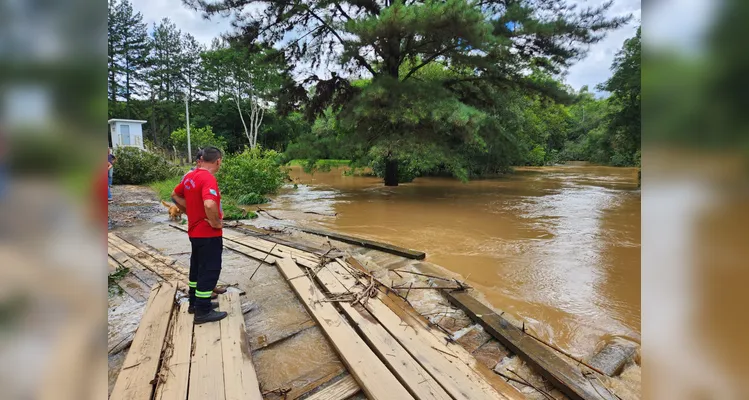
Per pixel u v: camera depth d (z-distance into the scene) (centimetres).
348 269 488
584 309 389
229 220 870
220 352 287
